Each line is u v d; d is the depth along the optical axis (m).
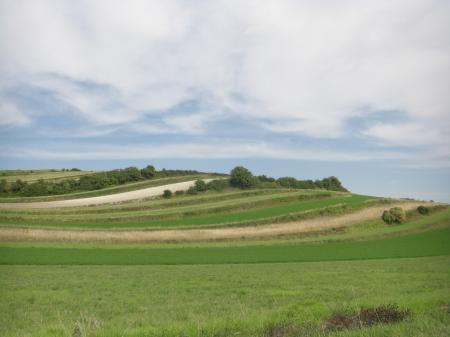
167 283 31.83
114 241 71.81
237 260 54.44
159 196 135.12
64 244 66.56
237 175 153.00
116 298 24.41
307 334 10.92
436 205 109.62
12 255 53.66
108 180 148.25
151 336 11.44
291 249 67.25
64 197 127.69
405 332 10.34
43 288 28.94
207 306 20.27
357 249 67.75
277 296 23.30
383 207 106.94
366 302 15.45
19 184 130.12
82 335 11.68
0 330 15.59
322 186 186.38
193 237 77.75
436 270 38.25
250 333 11.38
